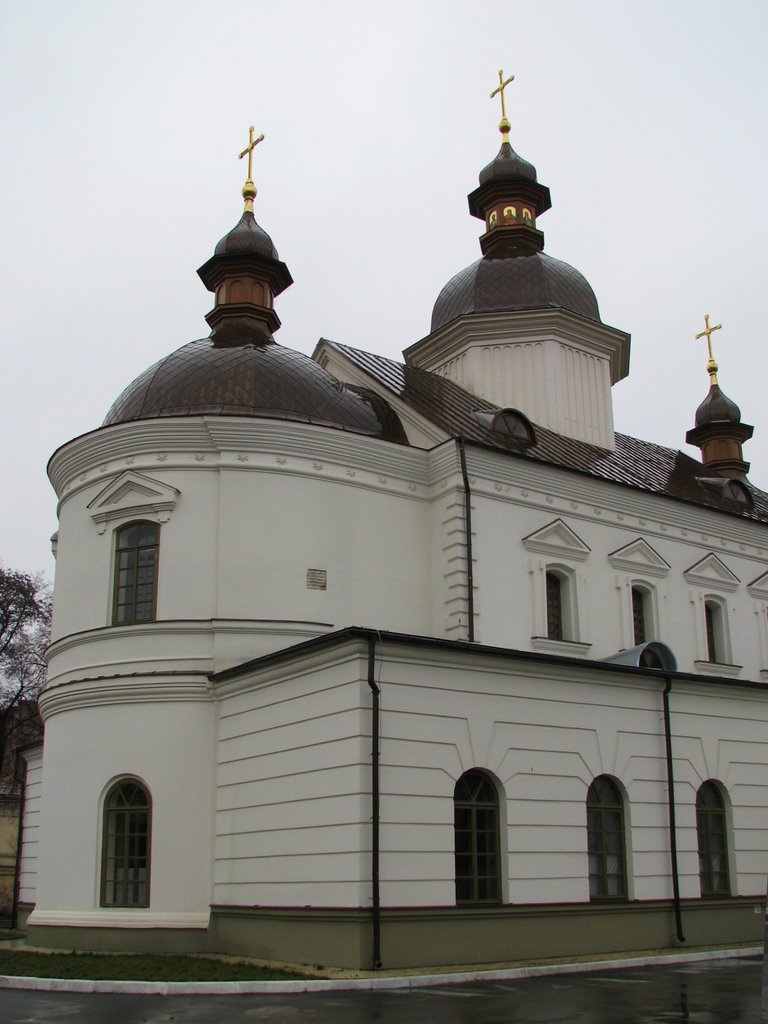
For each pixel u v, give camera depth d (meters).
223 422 24.56
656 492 30.45
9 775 57.69
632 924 20.80
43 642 57.31
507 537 26.58
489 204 39.56
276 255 32.69
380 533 25.55
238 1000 14.53
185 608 23.75
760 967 18.44
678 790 22.52
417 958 17.50
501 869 19.27
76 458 26.14
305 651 19.55
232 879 21.03
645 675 22.38
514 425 29.69
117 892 22.50
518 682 20.38
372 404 28.09
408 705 18.64
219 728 22.56
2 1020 12.90
